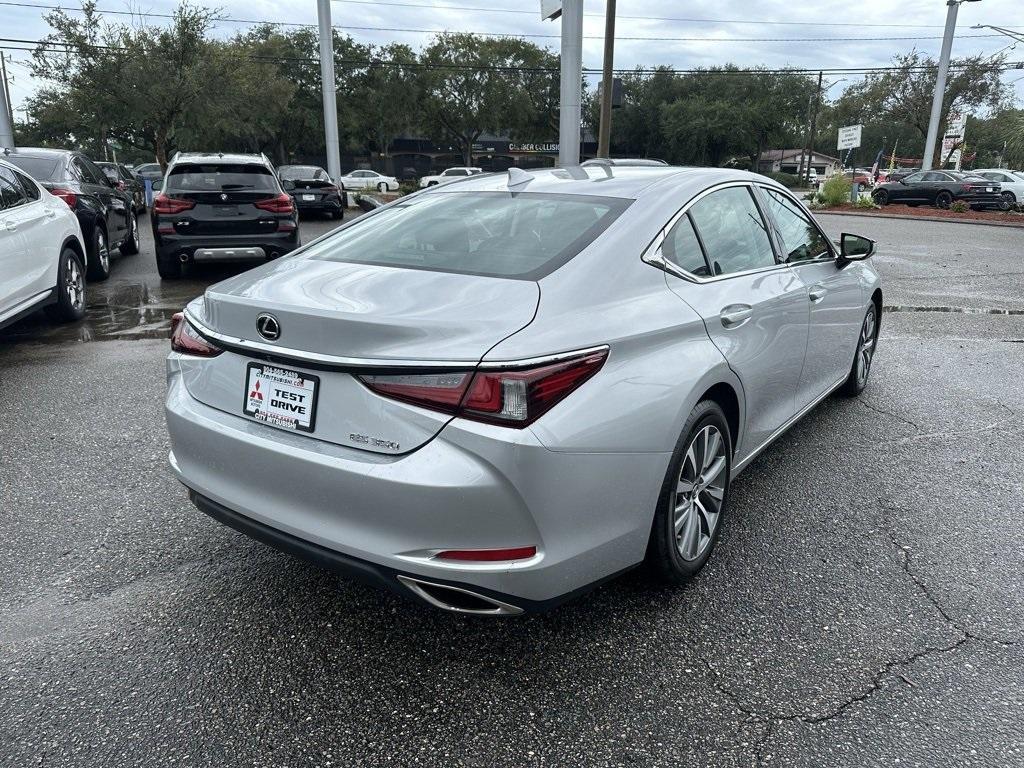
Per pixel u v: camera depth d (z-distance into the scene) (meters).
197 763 2.11
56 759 2.11
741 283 3.20
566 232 2.74
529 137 57.75
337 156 21.69
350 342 2.19
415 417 2.12
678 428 2.56
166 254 9.63
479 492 2.09
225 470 2.53
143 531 3.37
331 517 2.28
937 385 5.70
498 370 2.08
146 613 2.78
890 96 47.34
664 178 3.19
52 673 2.45
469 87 53.59
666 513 2.66
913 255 13.96
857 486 3.91
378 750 2.16
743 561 3.17
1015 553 3.26
